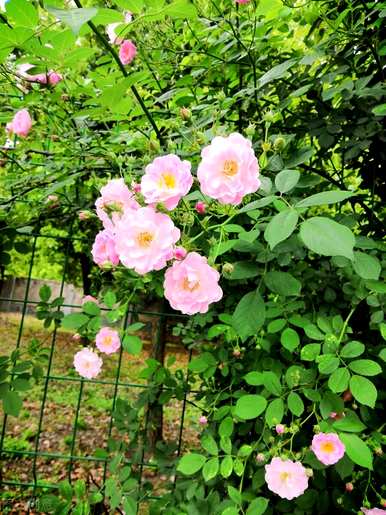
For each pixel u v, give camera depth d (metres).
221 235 1.01
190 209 1.06
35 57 1.09
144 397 1.92
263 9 1.47
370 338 1.48
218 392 1.70
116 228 0.92
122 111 1.42
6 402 1.59
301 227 0.78
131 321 1.96
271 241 0.78
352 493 1.38
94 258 1.06
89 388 6.82
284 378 1.26
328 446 1.13
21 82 1.67
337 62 1.64
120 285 1.58
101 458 1.92
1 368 1.68
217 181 0.91
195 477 1.60
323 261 1.46
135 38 1.67
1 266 2.02
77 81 1.86
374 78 1.67
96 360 1.82
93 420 5.73
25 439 4.84
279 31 1.83
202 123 1.41
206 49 1.76
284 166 1.17
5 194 2.10
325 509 1.36
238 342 1.60
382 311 1.25
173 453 1.87
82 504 1.61
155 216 0.90
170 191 0.90
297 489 1.18
